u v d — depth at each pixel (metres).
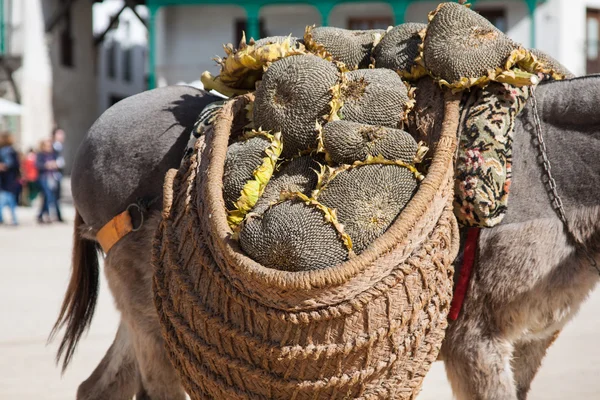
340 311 2.78
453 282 3.03
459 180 2.97
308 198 2.85
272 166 2.99
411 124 3.03
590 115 3.00
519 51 2.99
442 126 2.96
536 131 3.03
